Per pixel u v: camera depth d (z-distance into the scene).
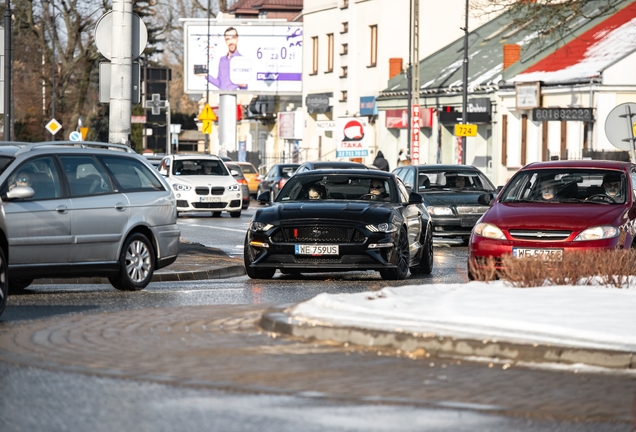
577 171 25.31
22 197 20.55
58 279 25.62
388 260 25.55
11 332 16.06
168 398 11.66
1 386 12.24
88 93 132.88
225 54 120.00
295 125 114.31
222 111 121.25
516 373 13.09
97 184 22.88
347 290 23.56
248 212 64.56
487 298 16.94
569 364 13.54
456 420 10.77
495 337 14.09
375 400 11.59
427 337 14.27
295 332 15.49
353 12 102.00
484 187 39.97
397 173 42.00
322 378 12.72
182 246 34.12
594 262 18.98
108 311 19.34
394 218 25.89
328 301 16.77
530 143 72.56
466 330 14.55
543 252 22.52
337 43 105.75
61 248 21.77
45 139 126.50
